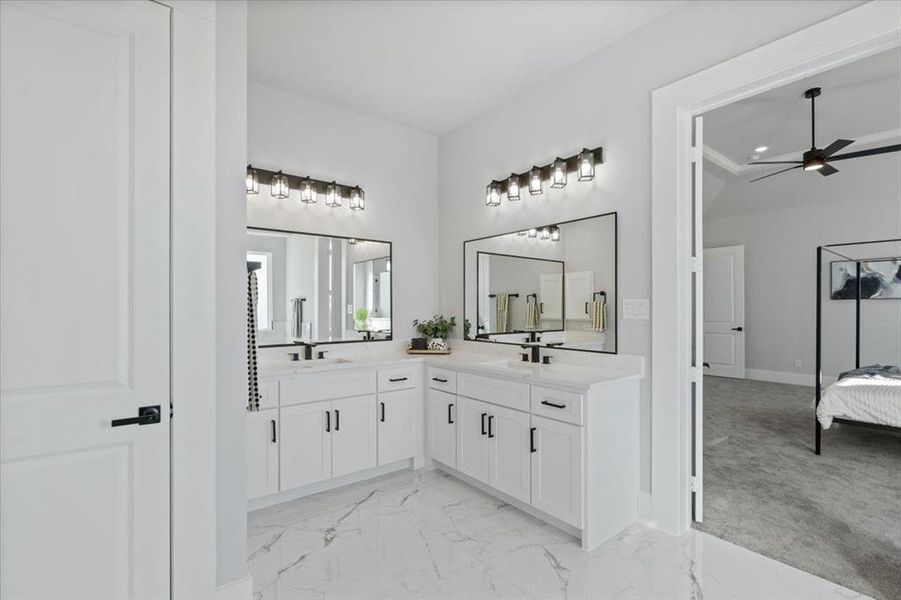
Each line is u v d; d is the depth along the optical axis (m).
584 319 2.72
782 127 4.14
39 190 1.31
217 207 1.66
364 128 3.51
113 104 1.43
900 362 5.37
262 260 3.02
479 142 3.53
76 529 1.36
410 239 3.76
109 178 1.42
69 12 1.36
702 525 2.33
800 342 6.16
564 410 2.20
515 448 2.48
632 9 2.27
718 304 6.87
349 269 3.41
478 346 3.49
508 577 1.90
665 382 2.28
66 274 1.35
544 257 2.98
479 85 3.06
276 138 3.08
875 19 1.65
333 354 3.31
